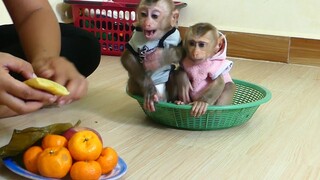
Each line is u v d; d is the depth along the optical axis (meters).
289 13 2.24
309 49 2.20
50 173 0.89
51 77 0.94
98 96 1.62
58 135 0.97
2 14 2.06
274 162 1.09
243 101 1.51
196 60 1.28
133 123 1.35
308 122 1.39
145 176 0.99
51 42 1.13
